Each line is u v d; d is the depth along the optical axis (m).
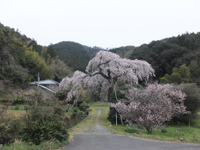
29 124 5.89
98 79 15.47
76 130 9.59
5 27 28.48
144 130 9.67
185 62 29.94
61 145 5.78
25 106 6.25
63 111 7.86
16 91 22.72
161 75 33.22
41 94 6.86
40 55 40.59
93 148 5.57
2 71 22.00
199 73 26.09
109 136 7.88
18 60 26.86
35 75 30.88
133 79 12.43
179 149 5.54
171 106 9.28
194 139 7.38
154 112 8.45
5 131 5.14
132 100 9.32
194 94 12.74
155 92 8.97
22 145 5.02
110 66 13.00
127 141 6.73
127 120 9.20
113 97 12.63
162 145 6.12
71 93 13.59
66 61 55.78
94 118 15.38
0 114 5.44
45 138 5.82
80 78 14.23
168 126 12.59
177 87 13.27
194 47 34.19
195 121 13.84
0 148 4.54
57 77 37.94
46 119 6.35
